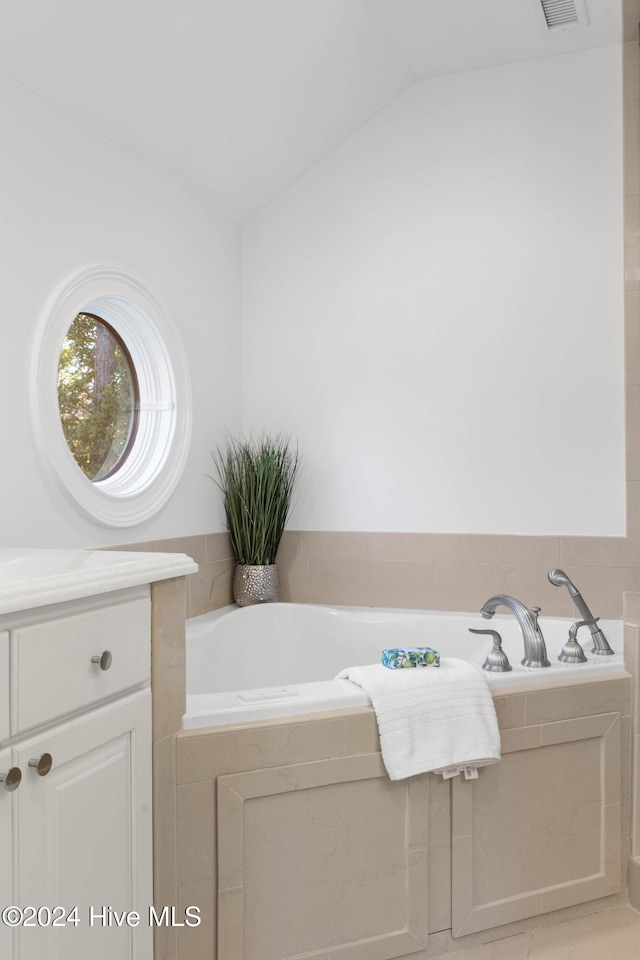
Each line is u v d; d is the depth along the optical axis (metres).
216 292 3.32
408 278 3.31
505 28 2.97
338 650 3.21
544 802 2.28
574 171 3.13
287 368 3.48
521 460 3.17
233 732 1.87
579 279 3.12
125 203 2.71
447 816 2.13
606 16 2.89
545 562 3.13
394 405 3.33
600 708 2.34
